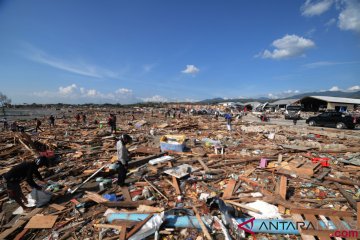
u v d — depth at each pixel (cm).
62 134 1784
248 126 2130
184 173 735
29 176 524
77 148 1259
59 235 427
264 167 832
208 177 739
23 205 524
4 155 1073
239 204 515
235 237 402
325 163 833
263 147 1207
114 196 585
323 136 1564
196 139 1514
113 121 1847
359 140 1400
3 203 577
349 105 4325
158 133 1869
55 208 526
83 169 866
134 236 400
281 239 402
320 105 4838
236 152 1127
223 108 6328
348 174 750
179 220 444
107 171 772
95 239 410
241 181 702
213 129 2142
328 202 554
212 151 1144
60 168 867
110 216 470
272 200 533
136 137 1606
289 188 642
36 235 432
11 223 475
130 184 691
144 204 535
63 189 640
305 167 792
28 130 2081
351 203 527
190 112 4662
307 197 586
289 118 3119
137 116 4306
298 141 1362
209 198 487
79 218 485
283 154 1053
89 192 601
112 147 1273
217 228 426
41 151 561
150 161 902
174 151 1107
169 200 576
